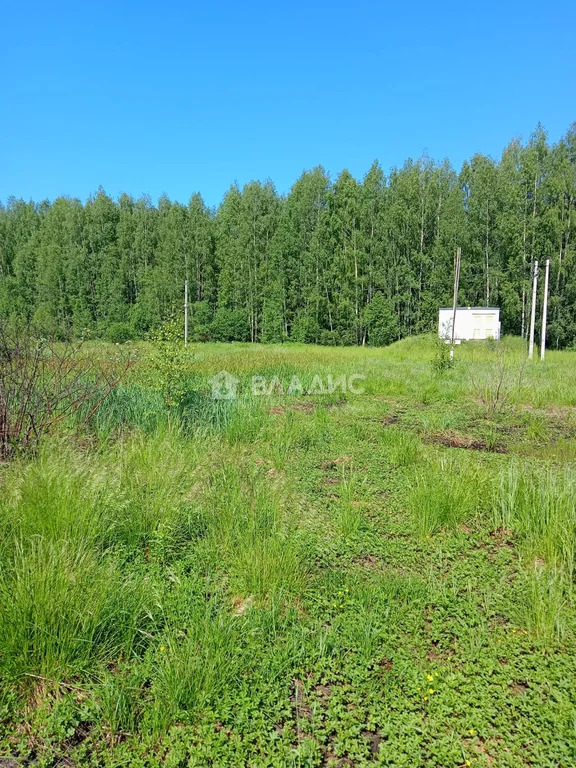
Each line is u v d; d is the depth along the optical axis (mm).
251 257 42844
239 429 7895
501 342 25172
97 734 2480
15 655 2748
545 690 2811
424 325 36844
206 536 4406
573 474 5586
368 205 38938
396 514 5148
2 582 3092
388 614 3443
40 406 6688
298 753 2369
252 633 3127
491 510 5125
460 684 2852
